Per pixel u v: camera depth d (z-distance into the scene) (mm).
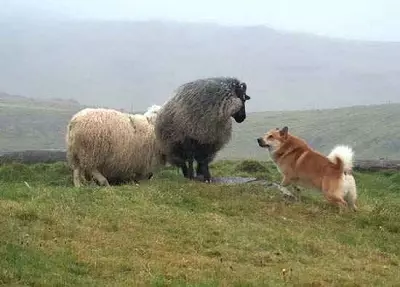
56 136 63438
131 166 13727
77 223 9023
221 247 8688
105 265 7352
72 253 7617
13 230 8172
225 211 10922
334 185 11930
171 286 6773
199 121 13336
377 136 53375
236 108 13453
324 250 9234
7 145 54469
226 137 13977
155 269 7383
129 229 9031
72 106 103875
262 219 10672
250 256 8445
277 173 17797
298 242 9375
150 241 8578
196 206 11000
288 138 12688
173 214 10062
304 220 10969
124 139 13430
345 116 69875
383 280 7953
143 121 14070
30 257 7191
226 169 18016
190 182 13086
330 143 54250
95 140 13047
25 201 10297
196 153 13883
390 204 13117
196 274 7371
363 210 12281
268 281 7320
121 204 10398
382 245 9984
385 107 75688
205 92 13398
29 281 6484
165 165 14633
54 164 15906
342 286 7547
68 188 11812
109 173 13609
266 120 74312
